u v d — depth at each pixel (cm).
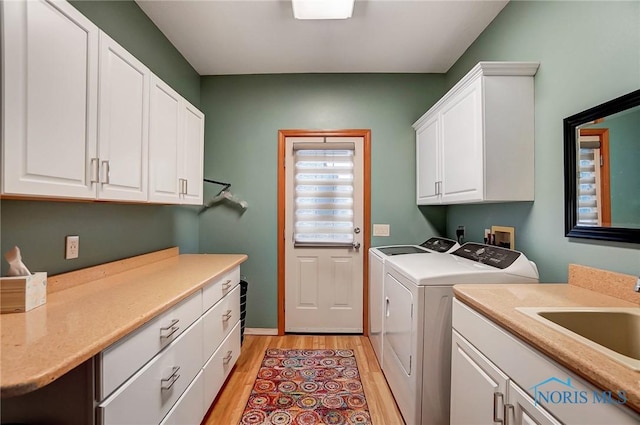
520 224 179
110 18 168
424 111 286
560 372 75
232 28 217
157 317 114
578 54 137
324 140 288
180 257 233
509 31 188
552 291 126
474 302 114
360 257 286
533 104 166
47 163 98
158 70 218
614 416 62
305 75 286
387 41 234
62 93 104
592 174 129
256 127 287
